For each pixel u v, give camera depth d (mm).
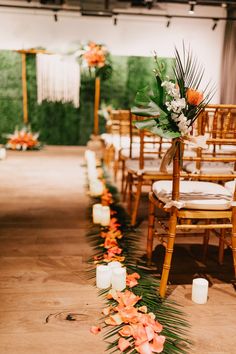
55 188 4074
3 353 1527
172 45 6844
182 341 1639
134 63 6801
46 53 6426
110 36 6750
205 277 2242
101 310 1841
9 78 6707
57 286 2062
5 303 1886
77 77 6590
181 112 1793
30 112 6875
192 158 1925
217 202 1922
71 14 6625
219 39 6867
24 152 6262
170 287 2104
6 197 3717
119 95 6898
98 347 1574
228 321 1799
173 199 1893
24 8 6461
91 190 3801
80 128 7004
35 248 2555
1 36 6641
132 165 3066
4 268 2262
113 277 1979
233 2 5824
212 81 6992
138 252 2529
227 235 2900
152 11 6730
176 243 2744
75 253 2482
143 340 1553
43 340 1613
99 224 3004
